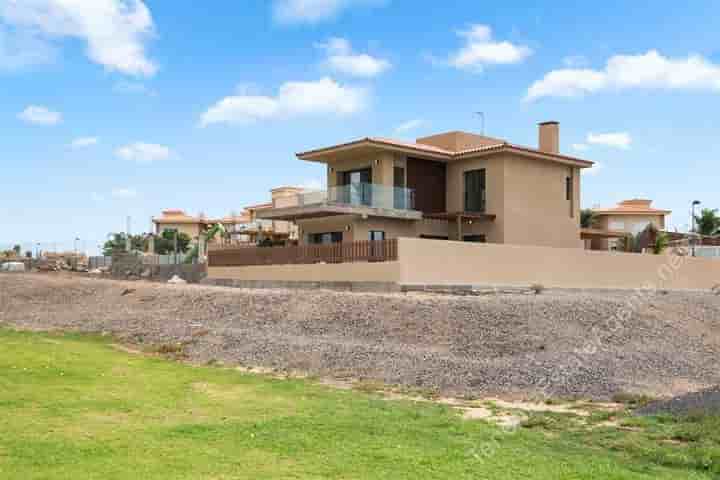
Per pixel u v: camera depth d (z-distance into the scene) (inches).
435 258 1035.3
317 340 717.9
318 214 1391.5
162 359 696.4
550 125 1625.2
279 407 448.5
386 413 434.6
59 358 597.0
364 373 594.9
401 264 987.9
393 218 1427.2
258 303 926.4
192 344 760.3
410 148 1418.6
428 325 735.1
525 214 1467.8
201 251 1948.8
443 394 524.7
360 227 1378.0
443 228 1524.4
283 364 644.1
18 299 1248.2
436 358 615.2
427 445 356.2
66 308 1142.3
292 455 325.4
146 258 1902.1
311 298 894.4
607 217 2689.5
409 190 1444.4
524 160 1473.9
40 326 986.1
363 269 1046.4
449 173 1542.8
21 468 283.6
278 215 1430.9
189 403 452.8
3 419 371.9
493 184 1448.1
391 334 724.7
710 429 403.2
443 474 304.7
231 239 2143.2
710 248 1911.9
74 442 329.7
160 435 352.8
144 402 446.0
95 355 657.0
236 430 371.2
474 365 589.0
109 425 373.1
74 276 1686.8
